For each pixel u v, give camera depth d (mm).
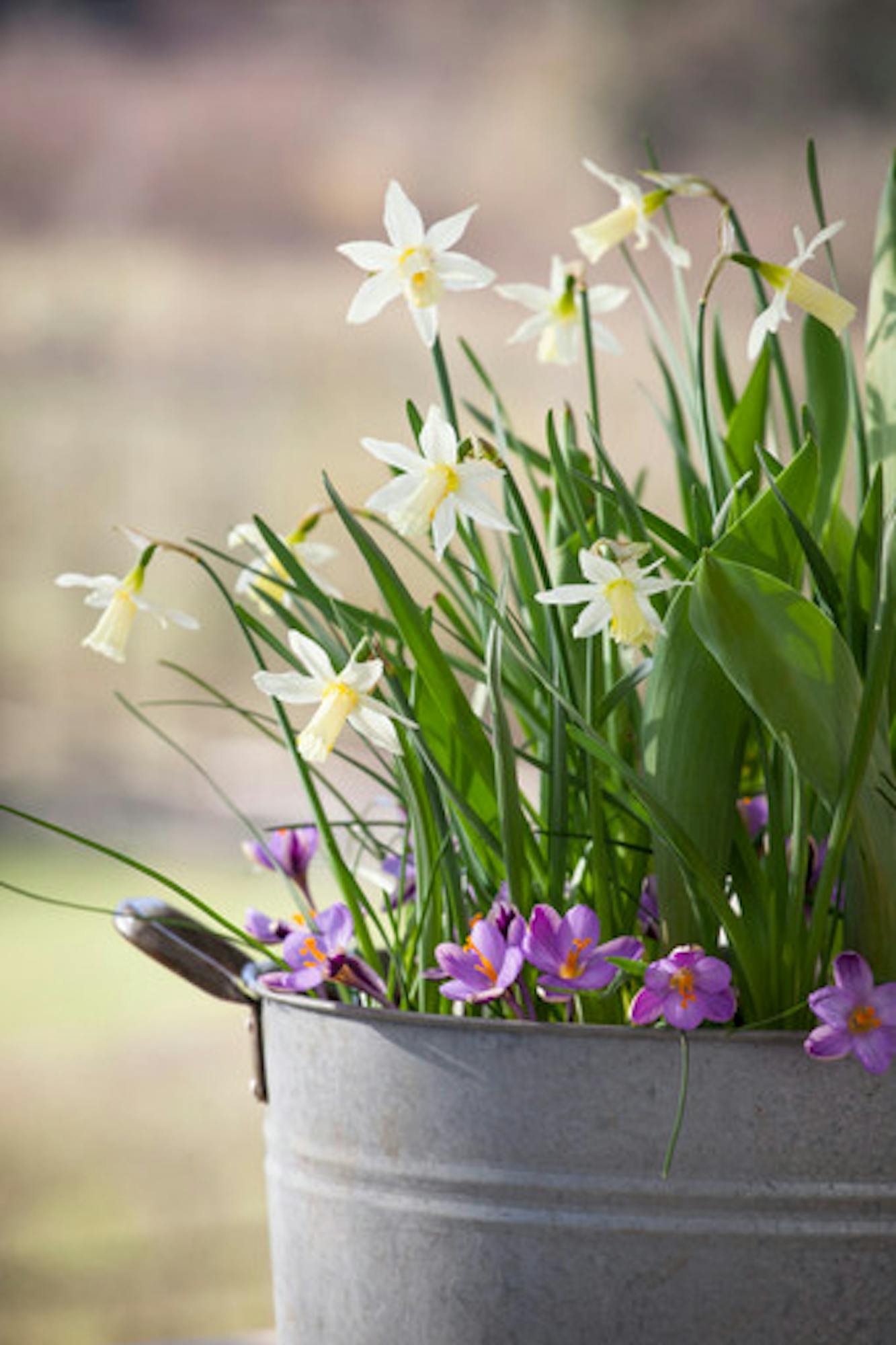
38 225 15789
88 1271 4715
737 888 1623
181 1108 6316
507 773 1605
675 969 1566
